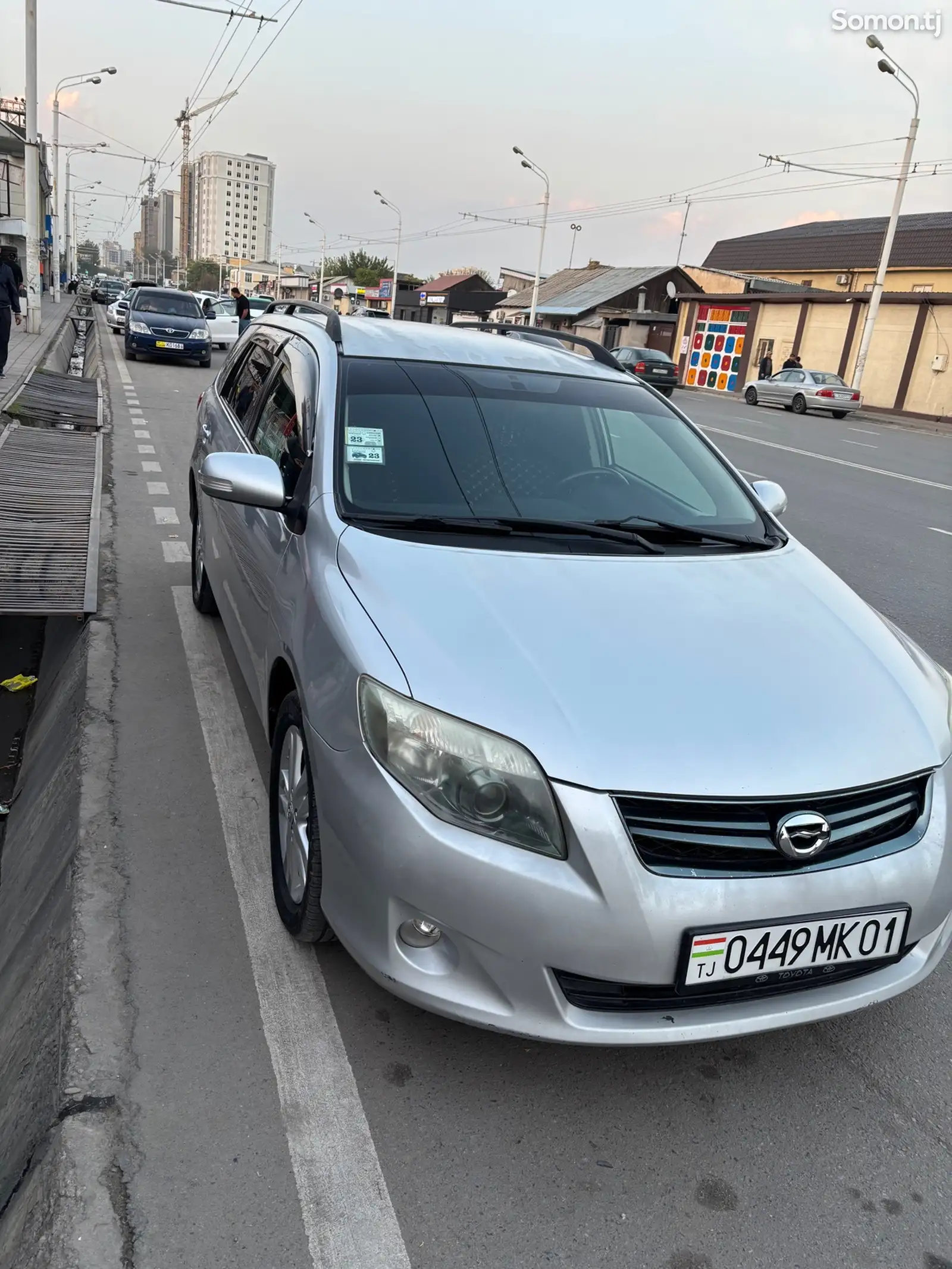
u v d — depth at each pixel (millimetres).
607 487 3156
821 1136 2227
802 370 28750
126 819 3260
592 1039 2002
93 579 5566
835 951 2078
